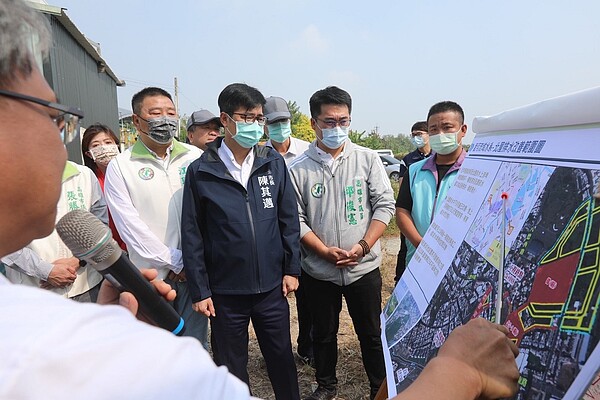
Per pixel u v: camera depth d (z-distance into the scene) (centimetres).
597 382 108
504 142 127
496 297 100
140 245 248
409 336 137
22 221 60
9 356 43
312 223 270
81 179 269
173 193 261
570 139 91
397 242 754
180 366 48
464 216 136
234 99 231
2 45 54
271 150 256
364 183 269
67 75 949
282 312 247
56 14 799
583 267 75
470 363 76
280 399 255
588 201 79
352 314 272
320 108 262
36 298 50
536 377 78
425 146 517
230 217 231
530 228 95
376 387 269
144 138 261
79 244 102
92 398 44
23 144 57
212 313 235
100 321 50
